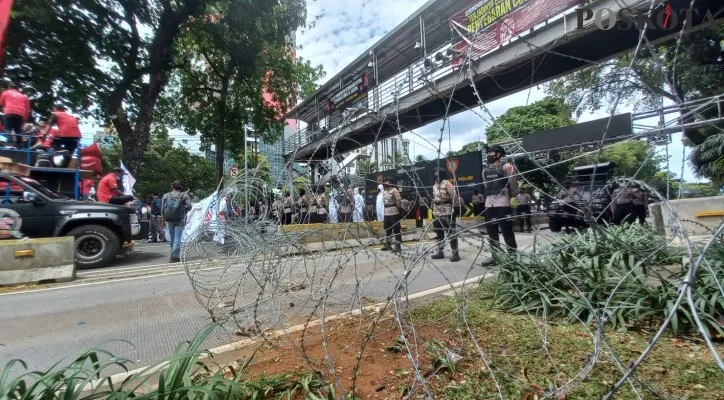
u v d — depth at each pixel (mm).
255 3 18406
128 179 12875
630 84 3027
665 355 2525
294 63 25016
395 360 2629
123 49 16922
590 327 3072
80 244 8086
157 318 4238
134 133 16797
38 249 6605
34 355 3283
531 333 3006
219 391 2002
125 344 3459
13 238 7387
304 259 3920
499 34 11391
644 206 10180
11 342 3609
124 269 7934
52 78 14625
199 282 4797
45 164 8898
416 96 10047
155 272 7414
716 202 5273
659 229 5457
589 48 10242
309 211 5266
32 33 13766
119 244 8484
